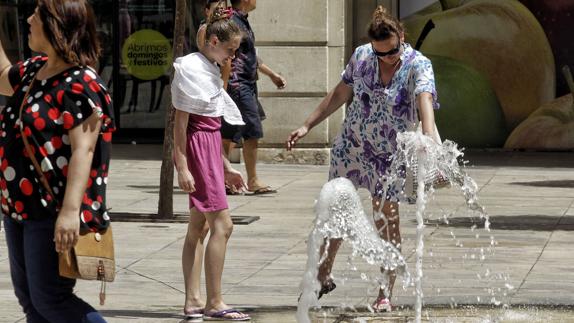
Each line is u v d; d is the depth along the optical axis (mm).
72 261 10875
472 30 40750
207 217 15680
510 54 40656
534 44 40531
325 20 36469
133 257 20656
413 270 19219
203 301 16109
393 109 16250
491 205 27641
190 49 42406
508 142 41125
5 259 20250
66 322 11094
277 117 36781
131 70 42750
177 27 24766
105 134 11234
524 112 40906
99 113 10977
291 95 36719
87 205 11031
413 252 21047
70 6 11008
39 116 10898
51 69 11148
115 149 41094
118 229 23922
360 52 16594
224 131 28250
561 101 40656
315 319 15805
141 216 25094
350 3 37375
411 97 16234
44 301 11086
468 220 25109
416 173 15969
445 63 40906
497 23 40625
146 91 42812
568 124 40656
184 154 15391
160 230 23828
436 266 19688
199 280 16000
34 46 11164
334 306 16656
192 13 42031
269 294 17500
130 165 36500
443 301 17016
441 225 24391
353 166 16641
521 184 32125
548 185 31938
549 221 25094
